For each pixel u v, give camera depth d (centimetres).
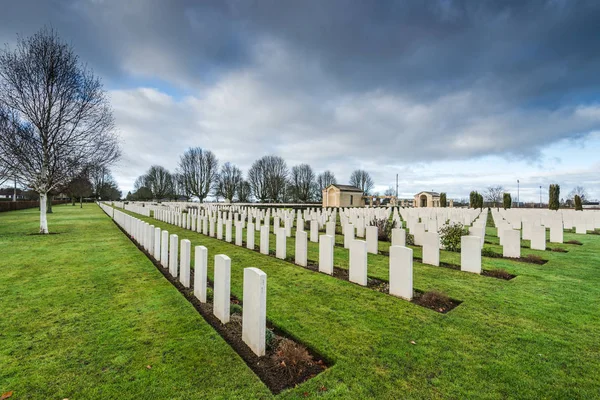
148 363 304
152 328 383
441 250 945
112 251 902
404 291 504
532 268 713
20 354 320
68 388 266
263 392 261
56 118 1326
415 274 659
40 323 398
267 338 349
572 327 393
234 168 7894
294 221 1723
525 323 405
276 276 643
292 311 446
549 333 376
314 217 1706
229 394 258
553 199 3309
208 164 6788
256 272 327
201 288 481
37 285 565
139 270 678
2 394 257
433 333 374
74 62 1362
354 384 272
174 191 7875
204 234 1324
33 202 4644
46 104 1313
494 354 326
